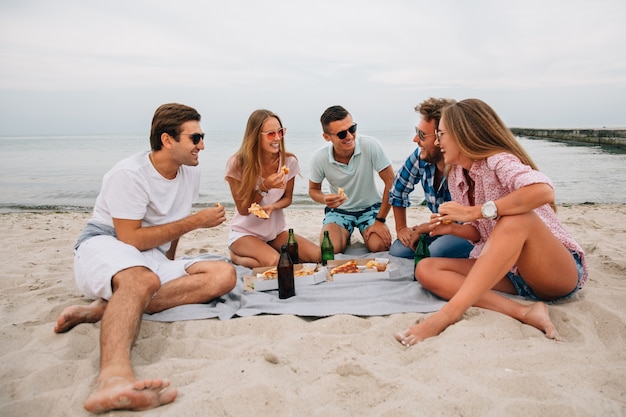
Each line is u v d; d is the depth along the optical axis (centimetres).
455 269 304
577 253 280
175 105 315
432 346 239
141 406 193
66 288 368
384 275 367
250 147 390
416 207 853
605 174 1188
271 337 272
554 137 3016
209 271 315
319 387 209
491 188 280
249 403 196
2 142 8175
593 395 191
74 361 234
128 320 233
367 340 252
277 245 445
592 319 265
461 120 277
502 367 216
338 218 488
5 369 233
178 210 341
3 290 370
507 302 275
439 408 187
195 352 250
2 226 690
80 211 921
